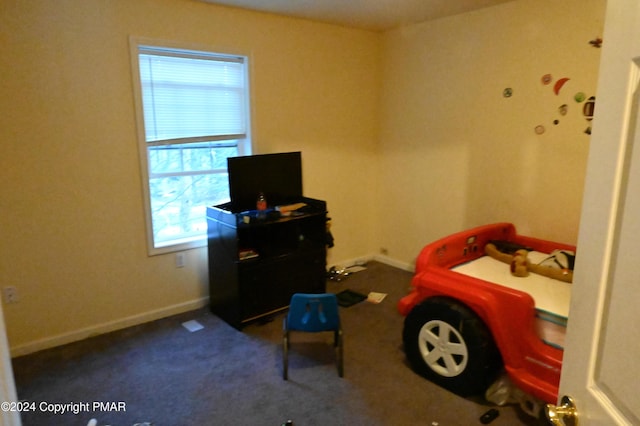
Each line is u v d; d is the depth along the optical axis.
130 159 2.93
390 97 4.14
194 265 3.34
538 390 1.92
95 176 2.81
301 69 3.68
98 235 2.88
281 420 2.08
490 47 3.28
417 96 3.88
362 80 4.12
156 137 3.09
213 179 3.51
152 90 3.02
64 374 2.46
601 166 0.73
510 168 3.28
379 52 4.17
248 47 3.34
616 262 0.69
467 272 2.74
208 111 3.30
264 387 2.34
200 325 3.09
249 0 3.06
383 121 4.25
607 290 0.72
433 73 3.72
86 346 2.78
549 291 2.38
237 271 2.92
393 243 4.35
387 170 4.29
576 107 2.86
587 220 0.78
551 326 2.06
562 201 3.01
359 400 2.23
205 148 3.41
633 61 0.64
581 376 0.80
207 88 3.27
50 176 2.66
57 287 2.77
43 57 2.54
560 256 2.66
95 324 2.94
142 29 2.85
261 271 3.05
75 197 2.76
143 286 3.12
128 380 2.41
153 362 2.59
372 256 4.53
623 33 0.67
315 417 2.10
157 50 2.99
